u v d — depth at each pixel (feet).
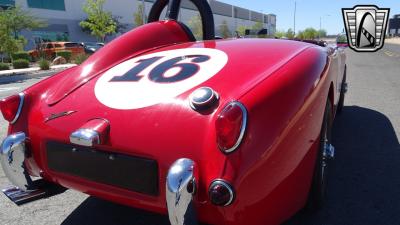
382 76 32.99
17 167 7.00
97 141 5.86
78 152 6.37
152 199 5.79
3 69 55.52
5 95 29.32
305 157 6.10
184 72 6.68
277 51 7.40
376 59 57.82
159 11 12.48
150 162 5.66
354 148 12.17
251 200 5.19
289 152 5.59
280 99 5.60
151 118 5.82
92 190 6.43
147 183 5.76
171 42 9.79
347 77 32.14
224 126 5.03
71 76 7.61
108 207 8.60
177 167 5.22
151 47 9.19
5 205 8.82
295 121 5.66
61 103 6.91
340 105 16.28
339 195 8.86
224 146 5.07
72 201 8.99
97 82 7.23
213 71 6.53
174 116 5.69
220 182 5.04
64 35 130.52
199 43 8.89
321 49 8.38
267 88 5.61
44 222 8.04
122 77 7.11
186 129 5.51
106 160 6.08
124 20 153.58
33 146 7.00
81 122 6.31
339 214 8.00
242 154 5.07
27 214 8.39
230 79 6.15
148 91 6.34
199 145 5.37
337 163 10.87
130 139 5.79
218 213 5.25
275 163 5.35
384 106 18.84
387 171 10.27
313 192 7.40
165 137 5.59
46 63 56.34
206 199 5.29
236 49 7.69
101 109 6.33
